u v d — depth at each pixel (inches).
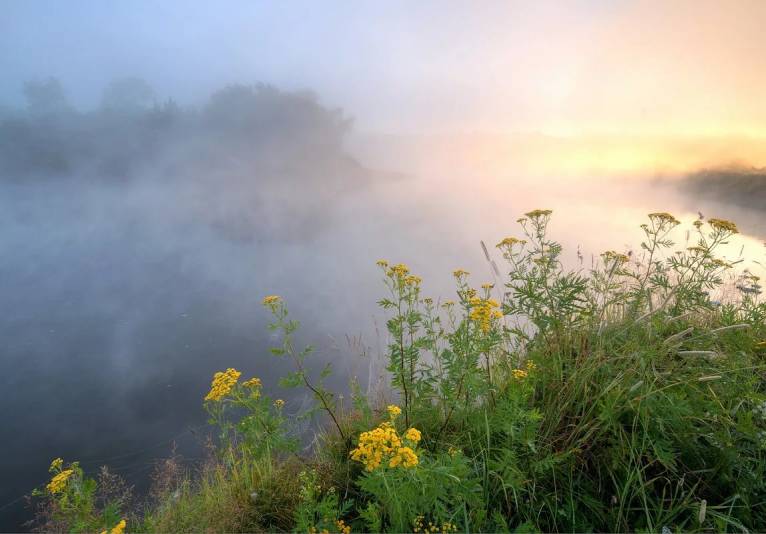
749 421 76.5
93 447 1742.1
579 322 110.3
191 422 1870.1
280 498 99.1
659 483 81.7
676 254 109.4
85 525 81.2
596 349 101.9
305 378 110.0
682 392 83.1
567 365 103.6
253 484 105.8
